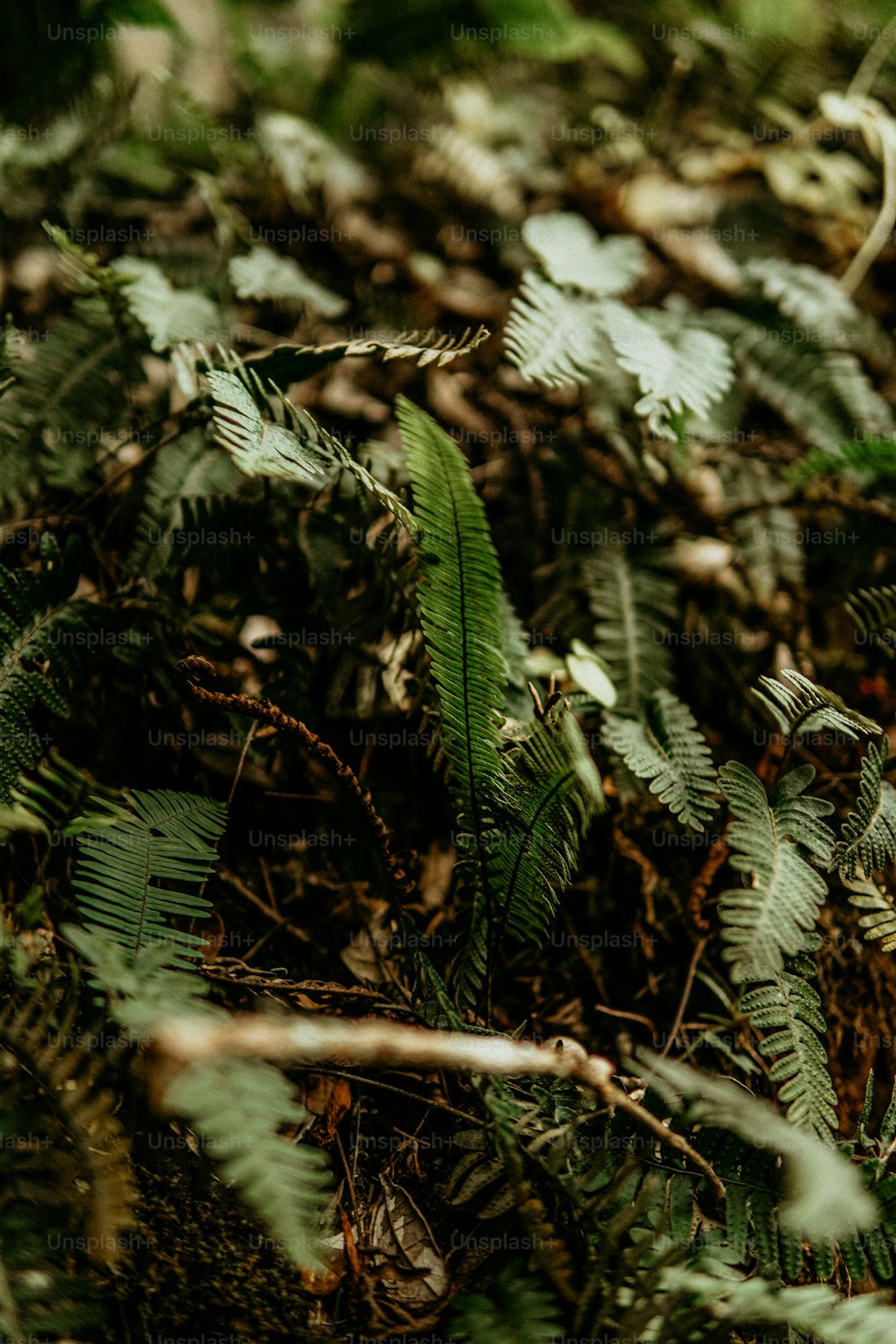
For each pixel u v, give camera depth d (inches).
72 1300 25.1
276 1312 26.9
